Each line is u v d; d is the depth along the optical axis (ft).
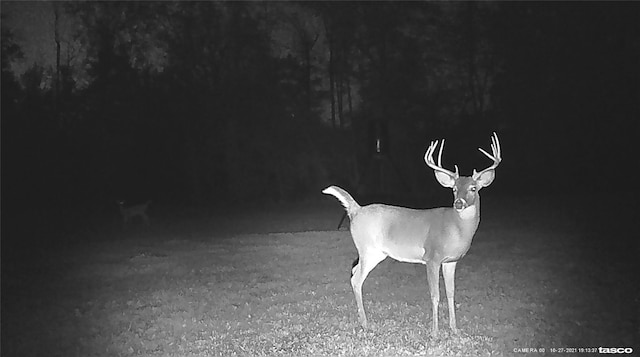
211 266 44.93
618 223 64.28
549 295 32.09
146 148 117.19
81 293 36.58
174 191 117.60
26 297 35.81
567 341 24.47
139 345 25.66
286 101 124.67
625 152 113.60
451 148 121.29
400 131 122.31
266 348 24.77
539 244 50.49
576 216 72.95
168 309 31.78
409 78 124.77
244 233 66.80
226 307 31.89
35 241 63.62
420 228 25.70
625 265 39.70
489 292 33.17
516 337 25.14
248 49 125.70
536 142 118.62
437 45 125.90
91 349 25.50
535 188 118.01
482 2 123.65
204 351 24.57
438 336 25.30
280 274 40.83
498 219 72.13
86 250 55.88
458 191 24.61
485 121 122.21
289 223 76.43
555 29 118.42
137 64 122.83
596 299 30.78
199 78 123.34
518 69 120.37
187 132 118.52
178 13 124.77
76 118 117.91
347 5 127.24
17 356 24.90
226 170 119.03
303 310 30.71
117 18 123.13
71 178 113.80
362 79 126.93
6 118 112.16
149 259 49.06
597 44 114.93
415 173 120.57
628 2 112.47
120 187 115.96
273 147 120.47
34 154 112.27
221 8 125.70
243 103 121.19
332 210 95.76
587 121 115.24
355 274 27.32
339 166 121.60
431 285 25.31
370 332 26.40
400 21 126.31
